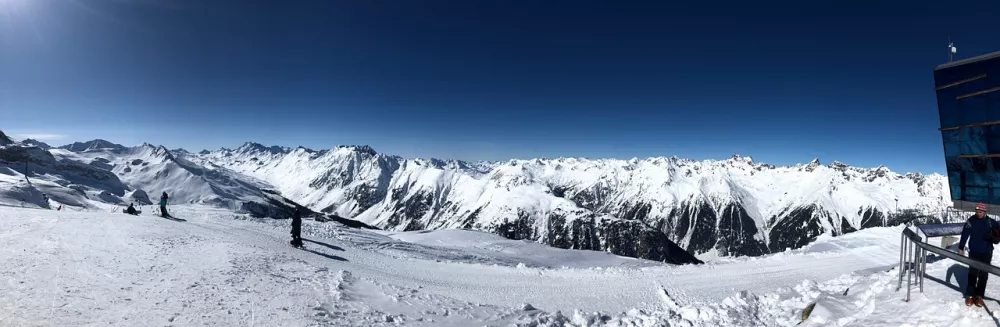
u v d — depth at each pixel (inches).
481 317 517.0
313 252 951.6
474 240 2603.3
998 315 309.4
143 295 423.2
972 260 299.9
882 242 1427.2
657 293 818.8
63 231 754.2
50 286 414.6
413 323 456.4
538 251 2358.5
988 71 407.5
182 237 848.3
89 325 328.5
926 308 351.3
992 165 400.8
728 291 837.2
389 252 1300.4
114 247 658.8
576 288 852.0
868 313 385.1
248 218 1612.9
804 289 650.2
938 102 458.3
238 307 422.9
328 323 408.8
